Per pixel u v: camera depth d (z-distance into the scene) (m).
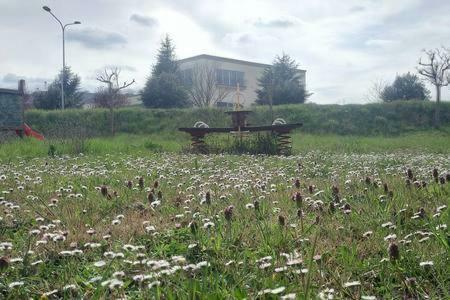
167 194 6.63
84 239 4.30
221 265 3.60
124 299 2.93
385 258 3.50
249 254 3.78
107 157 13.48
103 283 2.82
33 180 8.03
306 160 12.71
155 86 41.22
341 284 3.22
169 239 4.31
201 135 17.70
